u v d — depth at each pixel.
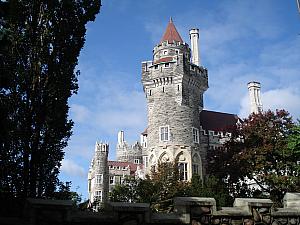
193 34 71.62
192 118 56.78
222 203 28.38
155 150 55.06
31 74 12.10
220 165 40.84
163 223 8.23
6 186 11.02
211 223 8.57
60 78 12.71
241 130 40.47
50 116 12.35
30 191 11.47
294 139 17.53
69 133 13.08
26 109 11.77
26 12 12.62
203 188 31.92
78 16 13.69
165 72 56.97
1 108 10.33
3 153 11.15
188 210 8.47
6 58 11.74
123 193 35.00
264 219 8.97
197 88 59.66
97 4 14.14
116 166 95.62
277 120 38.12
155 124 56.28
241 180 42.44
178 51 58.78
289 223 9.13
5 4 11.96
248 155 36.81
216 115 66.19
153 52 60.91
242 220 8.81
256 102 77.75
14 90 11.69
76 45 13.40
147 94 58.62
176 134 54.84
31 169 11.58
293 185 32.59
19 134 11.42
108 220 7.93
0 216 7.81
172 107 56.03
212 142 59.91
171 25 62.16
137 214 8.13
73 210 7.77
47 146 12.46
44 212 7.57
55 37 12.91
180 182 35.28
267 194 37.19
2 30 10.57
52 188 12.66
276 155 36.03
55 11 13.11
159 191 33.28
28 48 12.35
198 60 70.00
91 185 99.81
